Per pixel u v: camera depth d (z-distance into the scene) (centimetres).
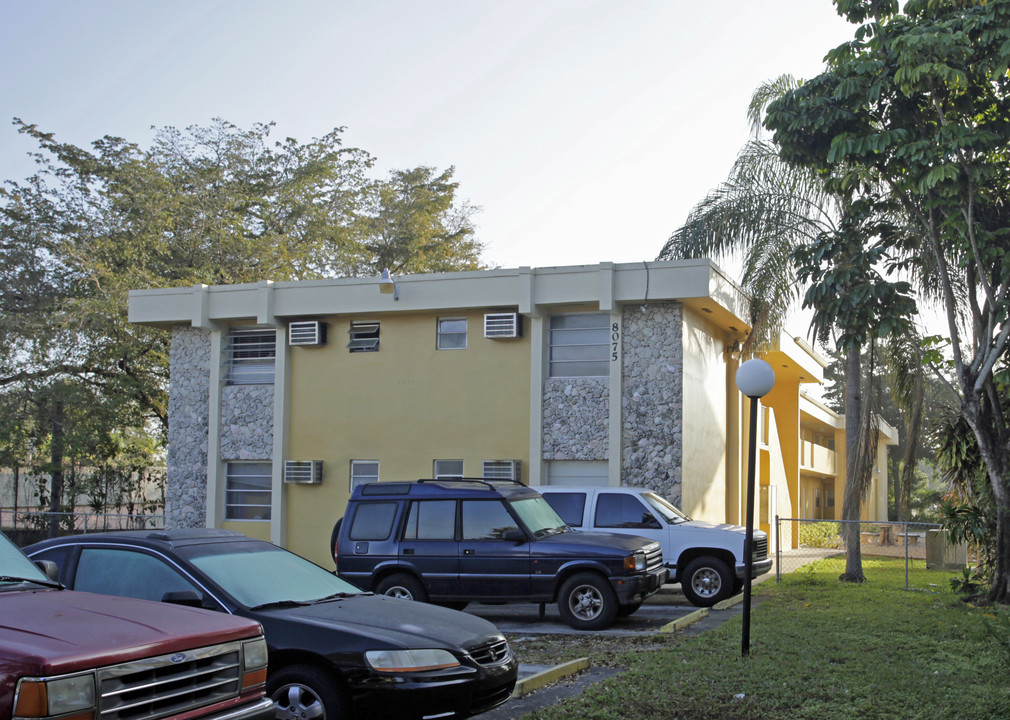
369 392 2181
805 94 1539
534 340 2039
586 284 1992
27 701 443
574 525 1602
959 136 1369
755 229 1977
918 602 1497
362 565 1384
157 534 791
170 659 509
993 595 1487
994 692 878
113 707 476
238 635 559
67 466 3017
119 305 2842
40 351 2858
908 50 1317
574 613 1305
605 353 2027
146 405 3162
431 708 683
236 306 2259
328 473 2195
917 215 1541
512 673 765
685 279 1917
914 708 834
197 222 3228
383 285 2123
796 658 1027
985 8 1346
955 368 1587
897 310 1556
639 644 1170
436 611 800
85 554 768
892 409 4703
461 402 2103
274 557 822
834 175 1719
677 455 1919
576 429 2000
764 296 1970
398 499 1398
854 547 1862
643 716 814
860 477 1881
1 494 3086
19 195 3031
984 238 1445
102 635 496
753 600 1538
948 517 1647
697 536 1557
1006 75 1455
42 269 3009
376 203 4244
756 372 1074
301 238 3616
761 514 2666
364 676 680
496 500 1364
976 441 1644
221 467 2286
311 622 709
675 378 1941
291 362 2259
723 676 939
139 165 3139
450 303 2088
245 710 548
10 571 615
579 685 935
